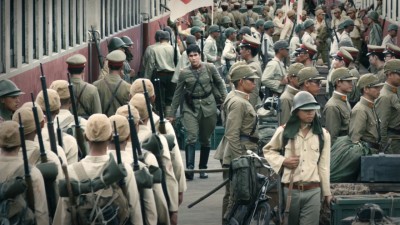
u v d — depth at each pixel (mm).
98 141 13281
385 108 20266
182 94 23312
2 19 21062
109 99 21203
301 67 19938
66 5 27594
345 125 19500
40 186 13164
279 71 24109
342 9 54875
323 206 17297
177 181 16078
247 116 18688
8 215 12969
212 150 27344
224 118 19016
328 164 16047
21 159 13430
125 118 14188
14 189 12977
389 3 44469
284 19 47938
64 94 16750
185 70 23203
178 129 26875
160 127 16188
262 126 19672
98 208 13039
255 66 24297
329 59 37188
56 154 14258
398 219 15414
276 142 16047
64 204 13094
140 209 13500
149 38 44094
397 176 17719
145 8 43656
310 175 15883
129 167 13367
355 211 16453
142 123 15961
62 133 15312
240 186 16531
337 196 16625
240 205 16766
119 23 37875
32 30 23609
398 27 40344
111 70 21375
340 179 18234
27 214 13062
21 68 22594
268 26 35312
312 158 15938
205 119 23344
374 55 27453
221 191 22609
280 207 16141
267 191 17422
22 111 14055
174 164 15961
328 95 26094
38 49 24266
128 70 27203
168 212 15148
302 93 15914
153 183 14266
